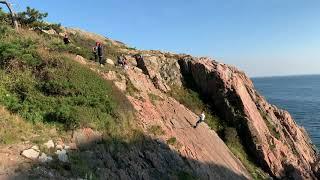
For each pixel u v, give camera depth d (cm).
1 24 3061
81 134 2117
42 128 2045
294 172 3572
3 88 2206
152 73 3666
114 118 2402
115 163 2173
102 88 2512
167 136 2705
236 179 2992
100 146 2150
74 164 1919
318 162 4025
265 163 3534
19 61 2412
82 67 2588
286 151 3756
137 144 2420
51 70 2411
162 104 3102
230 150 3456
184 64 3916
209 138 3194
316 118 9444
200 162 2745
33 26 3556
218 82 3778
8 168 1700
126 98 2711
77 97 2320
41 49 2638
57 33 4006
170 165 2517
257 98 4209
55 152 1909
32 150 1844
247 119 3653
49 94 2298
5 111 2044
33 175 1717
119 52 4069
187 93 3781
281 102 13325
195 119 3297
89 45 4091
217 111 3769
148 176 2295
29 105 2148
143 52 4200
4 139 1844
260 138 3625
